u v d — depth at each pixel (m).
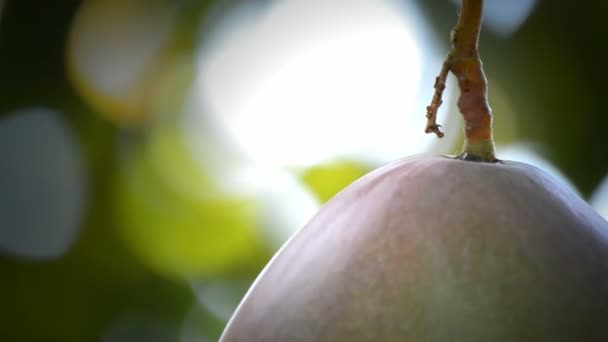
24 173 0.89
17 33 0.87
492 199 0.47
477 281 0.46
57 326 0.89
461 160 0.49
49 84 0.88
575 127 0.86
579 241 0.47
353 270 0.47
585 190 0.85
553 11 0.85
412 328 0.45
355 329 0.46
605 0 0.85
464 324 0.45
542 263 0.46
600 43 0.85
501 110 0.86
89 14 0.88
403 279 0.46
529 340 0.45
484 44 0.86
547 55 0.86
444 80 0.49
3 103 0.88
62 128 0.89
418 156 0.49
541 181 0.48
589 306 0.46
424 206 0.47
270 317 0.47
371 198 0.48
